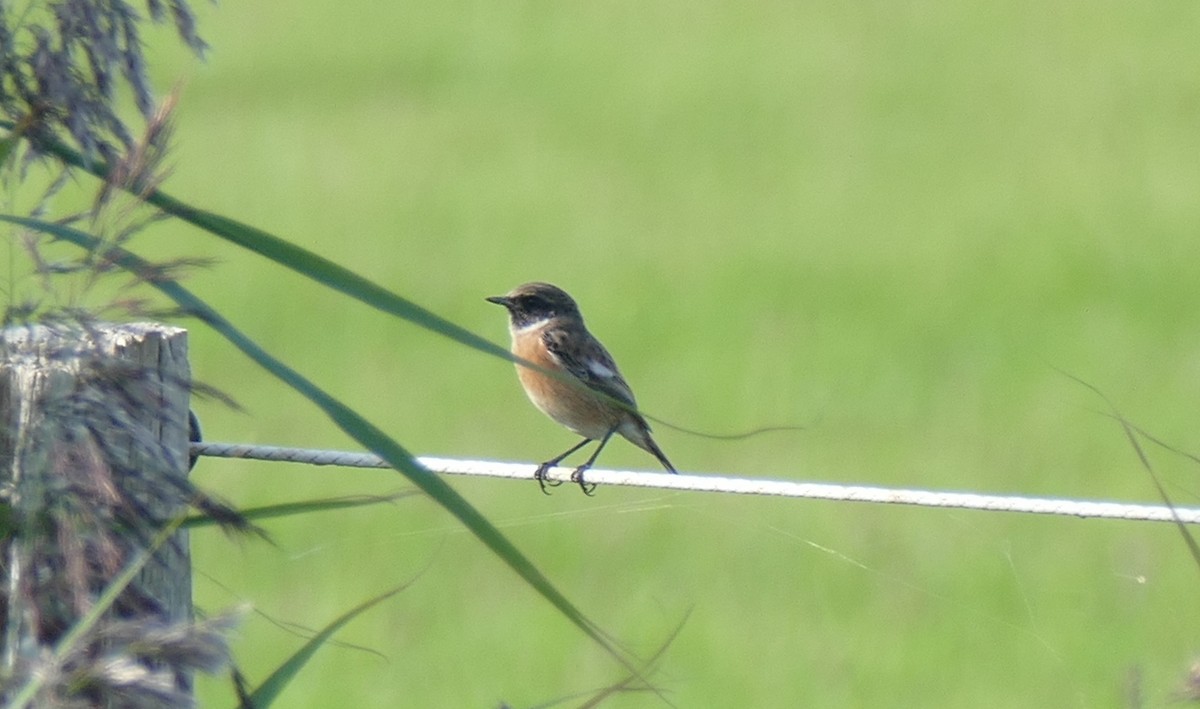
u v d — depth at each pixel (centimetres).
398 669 1089
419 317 361
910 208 2742
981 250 2431
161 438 450
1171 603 1163
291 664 374
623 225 2675
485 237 2598
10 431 393
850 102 3728
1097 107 3512
